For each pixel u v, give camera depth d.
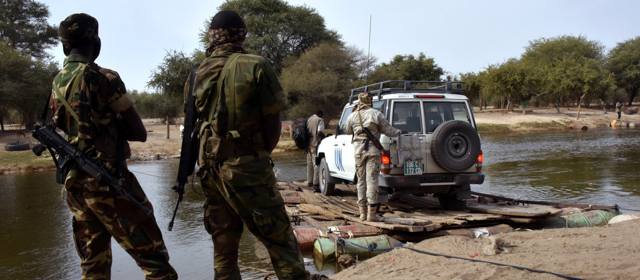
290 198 8.30
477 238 5.23
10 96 29.81
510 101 50.62
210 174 2.52
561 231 5.11
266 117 2.47
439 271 3.95
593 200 8.39
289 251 2.60
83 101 2.53
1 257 5.55
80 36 2.64
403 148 6.31
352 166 7.32
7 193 11.36
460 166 6.32
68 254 5.66
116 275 4.81
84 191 2.56
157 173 14.90
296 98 43.34
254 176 2.44
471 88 57.88
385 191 6.53
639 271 3.42
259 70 2.41
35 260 5.41
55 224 7.47
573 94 49.41
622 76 64.31
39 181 13.83
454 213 6.54
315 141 9.62
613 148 20.48
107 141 2.60
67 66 2.62
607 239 4.49
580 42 60.59
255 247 5.78
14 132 31.59
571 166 14.20
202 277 4.66
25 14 46.84
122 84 2.68
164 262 2.77
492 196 7.94
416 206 7.50
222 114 2.42
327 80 39.72
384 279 3.92
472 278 3.64
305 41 51.25
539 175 12.43
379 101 7.05
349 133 6.26
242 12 49.53
